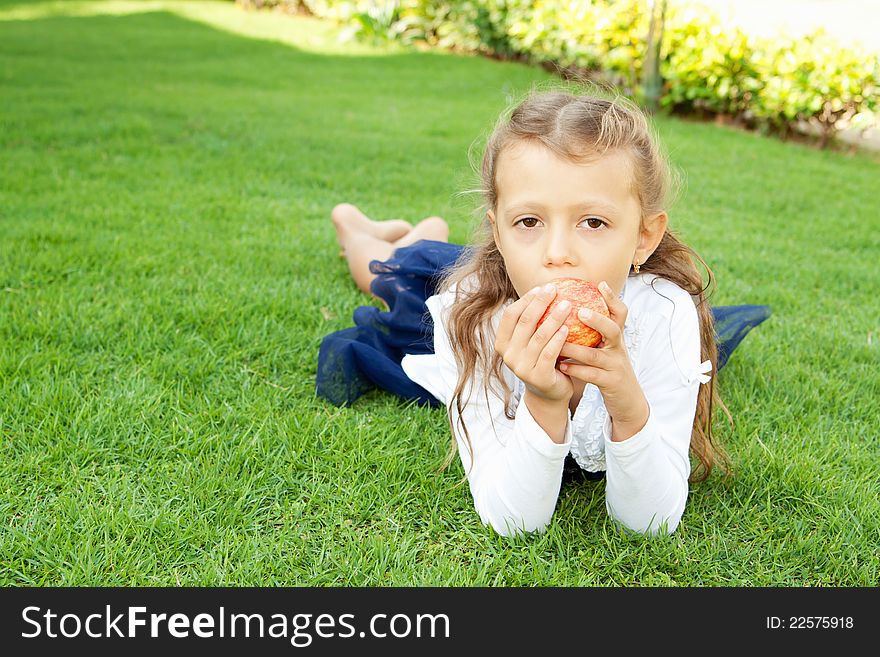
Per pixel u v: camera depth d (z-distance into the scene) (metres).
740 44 8.91
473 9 12.60
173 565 2.24
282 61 11.95
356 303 3.91
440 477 2.59
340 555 2.28
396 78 10.92
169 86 9.56
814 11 14.46
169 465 2.62
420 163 6.81
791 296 4.23
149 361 3.23
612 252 2.06
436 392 2.89
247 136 7.26
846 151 8.49
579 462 2.41
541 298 1.93
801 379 3.33
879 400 3.21
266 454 2.66
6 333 3.37
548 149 2.04
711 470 2.62
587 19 9.99
